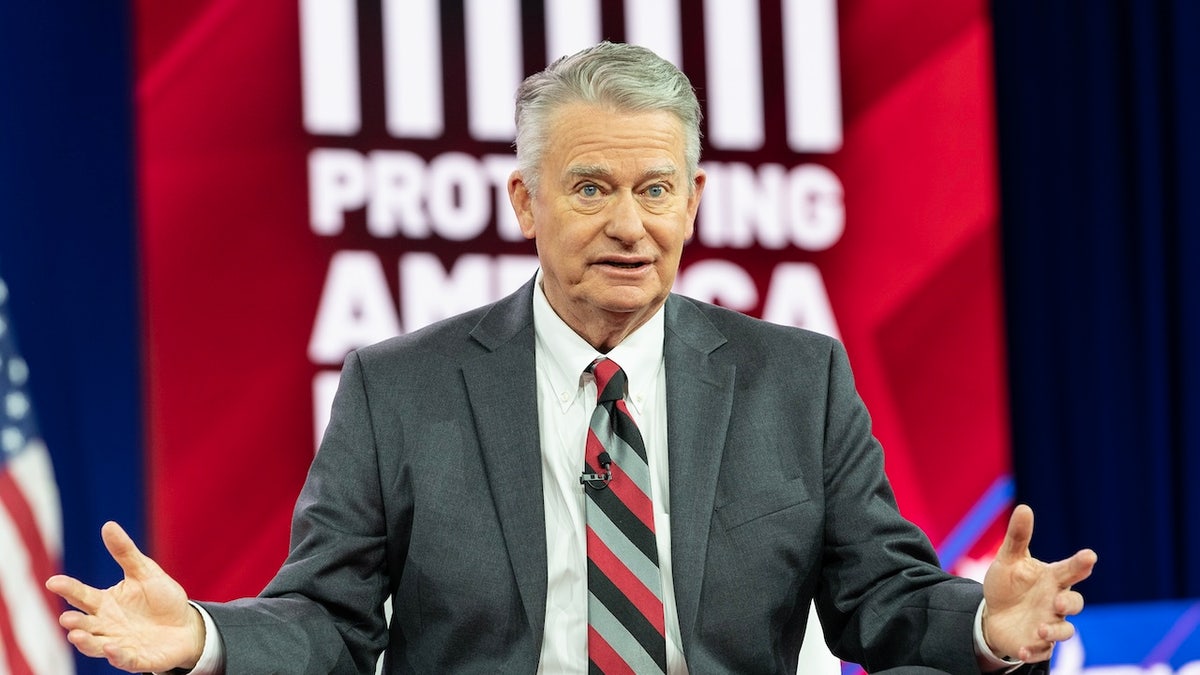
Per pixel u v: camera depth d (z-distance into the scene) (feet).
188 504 42.60
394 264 44.62
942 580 20.95
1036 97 52.16
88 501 42.09
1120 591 51.93
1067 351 52.06
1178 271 52.39
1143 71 52.34
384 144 44.75
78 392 42.22
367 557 22.12
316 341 43.86
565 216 21.47
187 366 42.73
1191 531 52.13
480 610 21.27
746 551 21.66
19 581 40.88
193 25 43.29
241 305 43.27
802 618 22.43
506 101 45.80
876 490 22.66
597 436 21.93
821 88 48.37
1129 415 52.37
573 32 46.37
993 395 49.24
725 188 47.37
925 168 49.16
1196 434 52.21
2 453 41.09
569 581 21.67
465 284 45.16
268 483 43.27
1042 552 51.39
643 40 46.93
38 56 42.29
